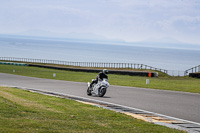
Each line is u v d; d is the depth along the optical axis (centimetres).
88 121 885
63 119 894
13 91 1705
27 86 2377
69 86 2395
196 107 1335
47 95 1625
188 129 862
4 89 1798
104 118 948
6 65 6688
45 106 1140
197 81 3356
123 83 2742
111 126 826
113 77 3834
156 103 1441
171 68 12306
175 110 1236
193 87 2400
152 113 1148
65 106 1183
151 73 4188
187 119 1038
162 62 16838
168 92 1995
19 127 734
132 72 4406
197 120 1024
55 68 5950
